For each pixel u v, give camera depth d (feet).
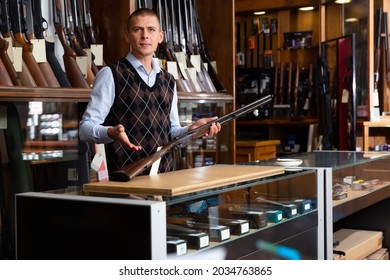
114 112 9.44
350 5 19.44
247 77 22.36
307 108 21.80
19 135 10.11
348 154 12.23
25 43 10.17
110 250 5.83
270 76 22.24
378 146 19.71
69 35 11.41
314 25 21.89
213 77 14.73
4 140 9.96
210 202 6.56
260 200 7.46
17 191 10.04
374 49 19.84
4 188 9.89
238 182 7.20
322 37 20.57
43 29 10.82
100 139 8.70
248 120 21.65
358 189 10.66
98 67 11.90
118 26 12.61
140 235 5.65
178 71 13.52
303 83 21.95
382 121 19.19
